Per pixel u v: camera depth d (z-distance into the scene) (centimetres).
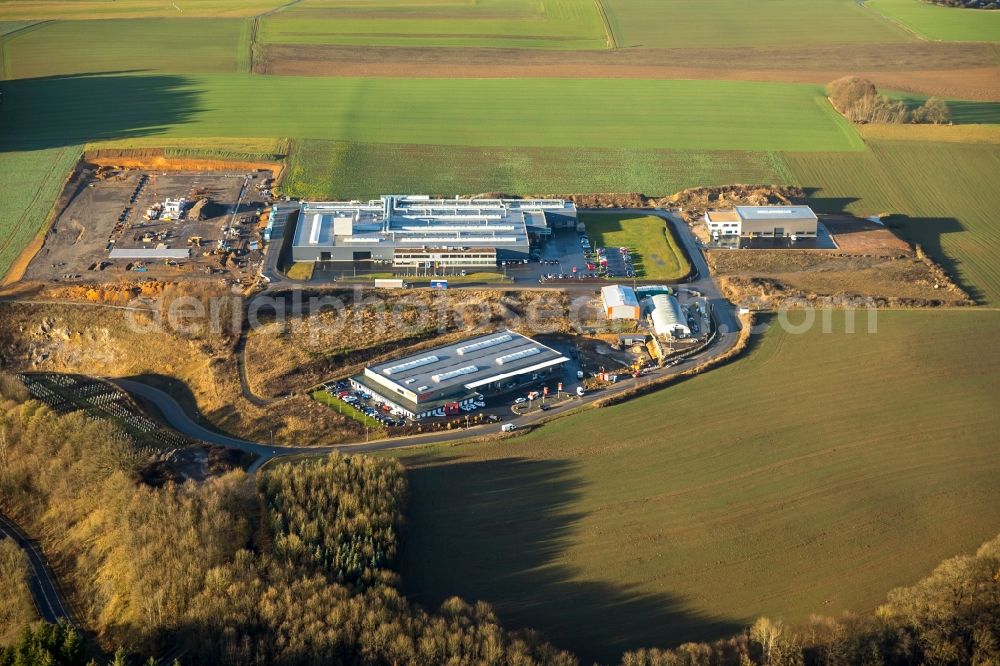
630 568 19200
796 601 18488
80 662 16462
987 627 17312
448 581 18838
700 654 16750
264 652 16850
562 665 16538
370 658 16725
